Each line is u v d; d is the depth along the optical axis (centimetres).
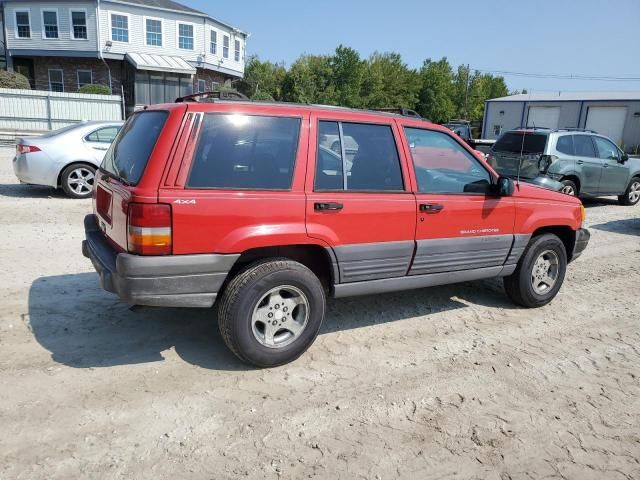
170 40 3300
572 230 543
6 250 634
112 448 286
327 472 277
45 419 307
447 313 513
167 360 386
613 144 1207
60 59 3231
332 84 5706
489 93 9194
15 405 319
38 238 694
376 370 389
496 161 1121
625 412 350
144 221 325
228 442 297
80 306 475
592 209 1220
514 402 355
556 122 4272
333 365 394
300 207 369
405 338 449
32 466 269
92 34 3108
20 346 394
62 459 275
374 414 332
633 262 747
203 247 342
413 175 427
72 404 323
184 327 443
